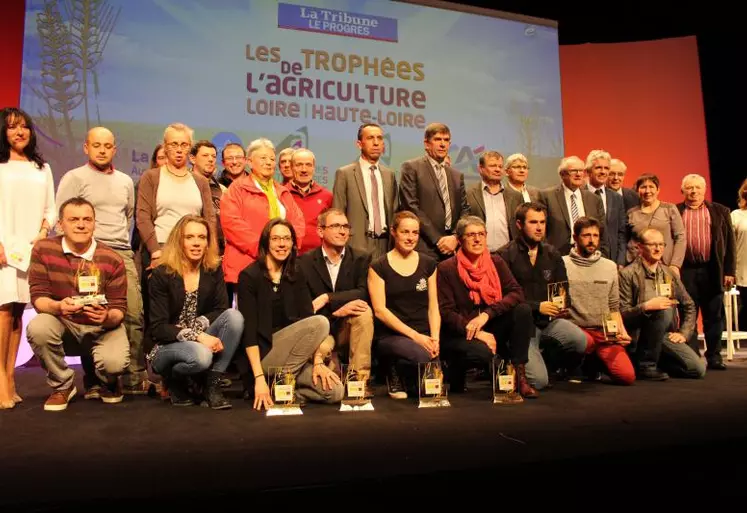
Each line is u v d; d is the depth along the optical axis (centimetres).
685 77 757
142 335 346
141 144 536
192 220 300
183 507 163
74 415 271
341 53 594
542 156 656
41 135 513
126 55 534
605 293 373
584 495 201
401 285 329
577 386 356
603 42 763
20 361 495
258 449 211
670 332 408
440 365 299
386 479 181
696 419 260
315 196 411
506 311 336
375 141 405
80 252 300
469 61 634
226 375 398
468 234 333
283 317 309
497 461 198
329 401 302
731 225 459
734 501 220
